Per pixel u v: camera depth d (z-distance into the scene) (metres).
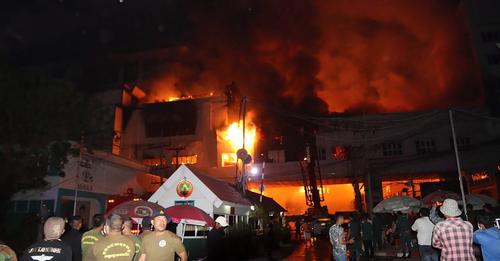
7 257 4.89
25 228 17.70
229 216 19.16
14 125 17.09
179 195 16.92
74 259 6.96
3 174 17.02
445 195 18.73
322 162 42.84
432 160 40.94
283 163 43.62
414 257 16.38
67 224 7.70
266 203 27.16
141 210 10.83
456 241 5.96
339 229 9.86
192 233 15.77
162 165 46.19
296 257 19.47
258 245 20.73
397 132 43.28
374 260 16.23
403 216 16.91
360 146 43.50
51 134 18.28
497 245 5.55
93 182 23.06
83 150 21.88
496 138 40.72
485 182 39.72
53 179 20.09
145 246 5.80
